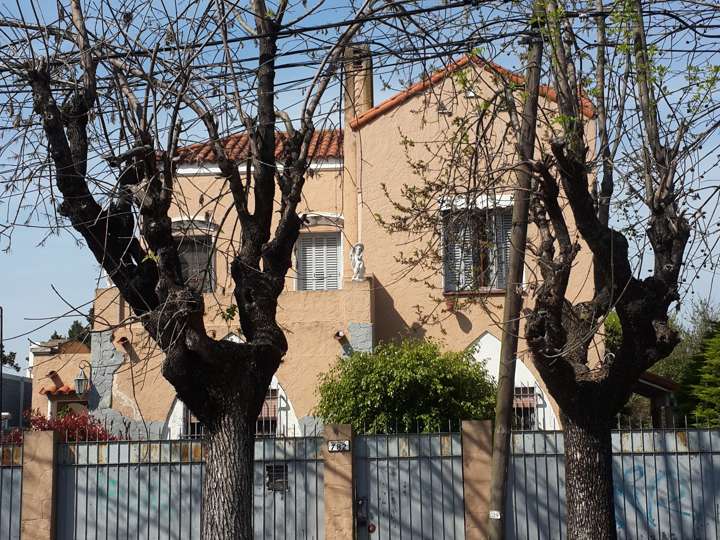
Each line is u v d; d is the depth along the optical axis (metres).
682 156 12.12
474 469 15.91
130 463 16.31
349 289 21.53
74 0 11.80
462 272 15.50
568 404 12.34
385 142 22.77
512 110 12.71
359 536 15.98
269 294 11.33
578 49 12.48
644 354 12.17
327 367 21.38
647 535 15.77
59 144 11.01
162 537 16.12
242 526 10.62
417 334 21.92
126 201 11.25
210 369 10.80
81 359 25.09
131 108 11.51
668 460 15.91
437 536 15.91
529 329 12.04
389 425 18.38
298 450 16.19
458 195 13.88
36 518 15.95
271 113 11.76
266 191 11.52
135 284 11.30
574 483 12.33
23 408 32.22
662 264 12.23
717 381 21.12
